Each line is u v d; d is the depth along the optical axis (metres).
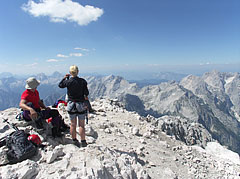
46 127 7.02
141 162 8.18
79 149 5.87
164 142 12.69
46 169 4.54
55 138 6.94
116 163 5.81
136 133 12.10
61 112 11.45
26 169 4.22
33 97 6.77
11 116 7.87
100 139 8.98
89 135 8.95
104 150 6.27
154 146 11.16
